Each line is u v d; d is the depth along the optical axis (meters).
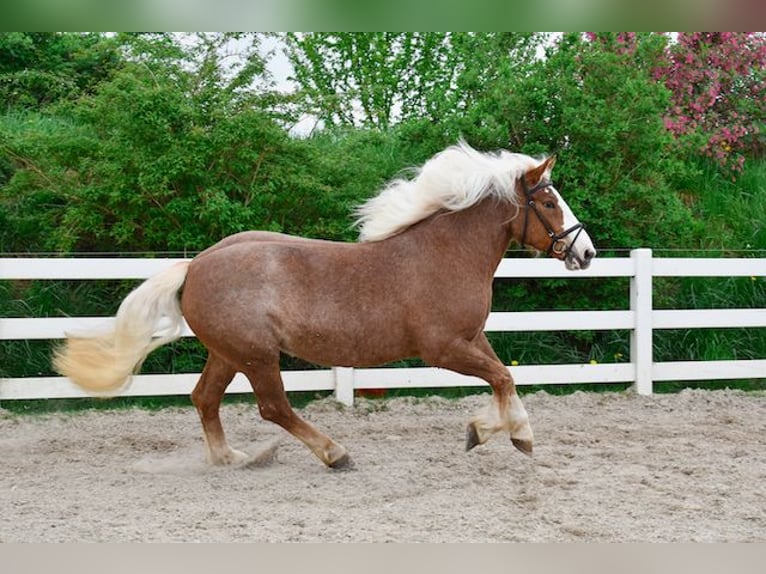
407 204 6.82
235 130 9.89
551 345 11.23
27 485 6.65
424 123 11.48
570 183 11.02
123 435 8.40
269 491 6.49
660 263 10.38
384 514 5.88
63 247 10.34
